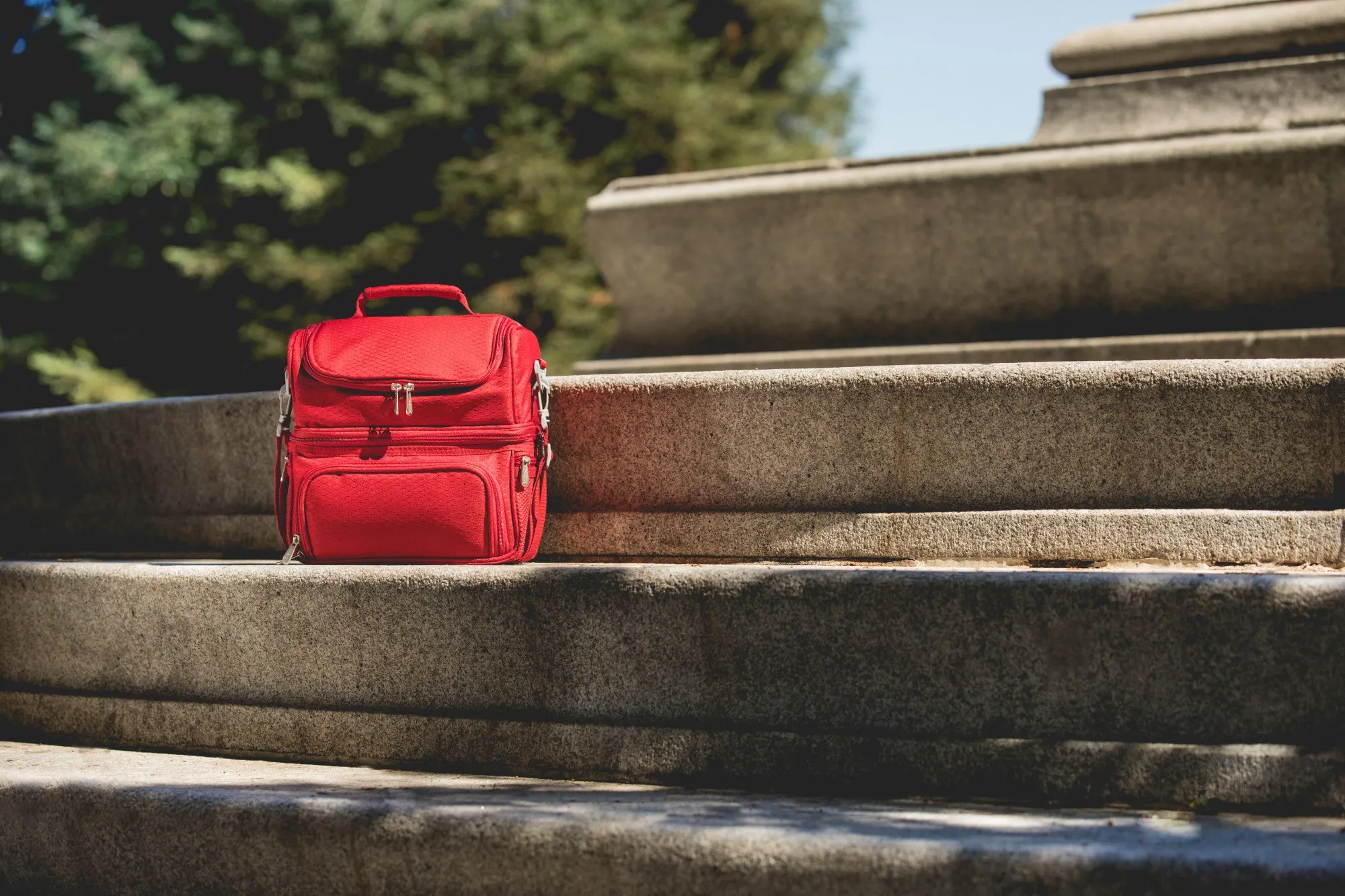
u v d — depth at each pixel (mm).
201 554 4238
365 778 2736
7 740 3352
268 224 14594
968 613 2533
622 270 6027
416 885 2334
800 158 16984
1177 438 3277
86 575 3277
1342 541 3107
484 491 3133
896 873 2051
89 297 14773
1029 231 5246
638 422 3619
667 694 2723
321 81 14055
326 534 3184
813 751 2572
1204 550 3193
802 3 19156
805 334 5668
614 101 15516
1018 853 2008
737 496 3559
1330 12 5109
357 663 2965
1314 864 1911
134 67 13484
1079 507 3332
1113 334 5133
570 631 2787
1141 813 2344
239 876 2482
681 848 2164
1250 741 2395
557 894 2240
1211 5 5418
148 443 4426
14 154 13453
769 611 2652
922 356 5219
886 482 3453
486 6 14344
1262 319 4934
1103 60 5469
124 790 2613
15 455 4797
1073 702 2479
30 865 2701
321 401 3250
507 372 3209
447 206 14164
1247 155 4902
